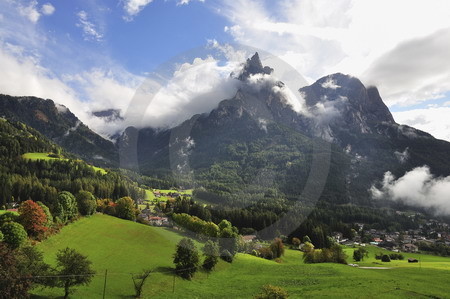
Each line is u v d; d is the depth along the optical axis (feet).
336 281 165.27
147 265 150.30
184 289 140.46
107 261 156.15
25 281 108.78
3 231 151.64
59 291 128.26
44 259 156.25
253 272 170.91
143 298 132.36
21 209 180.04
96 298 127.95
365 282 161.17
